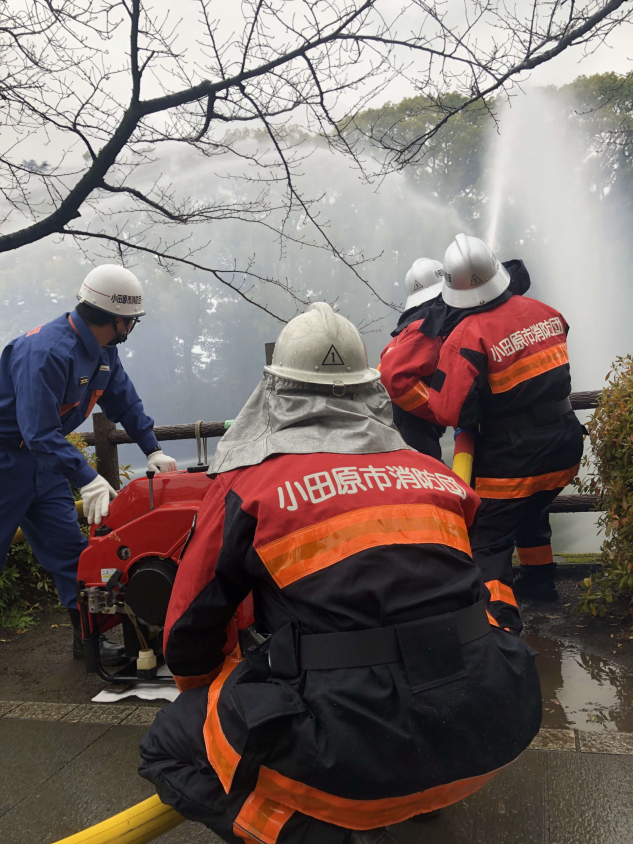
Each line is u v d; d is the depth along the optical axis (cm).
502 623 205
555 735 221
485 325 308
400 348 346
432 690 117
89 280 311
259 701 118
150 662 278
